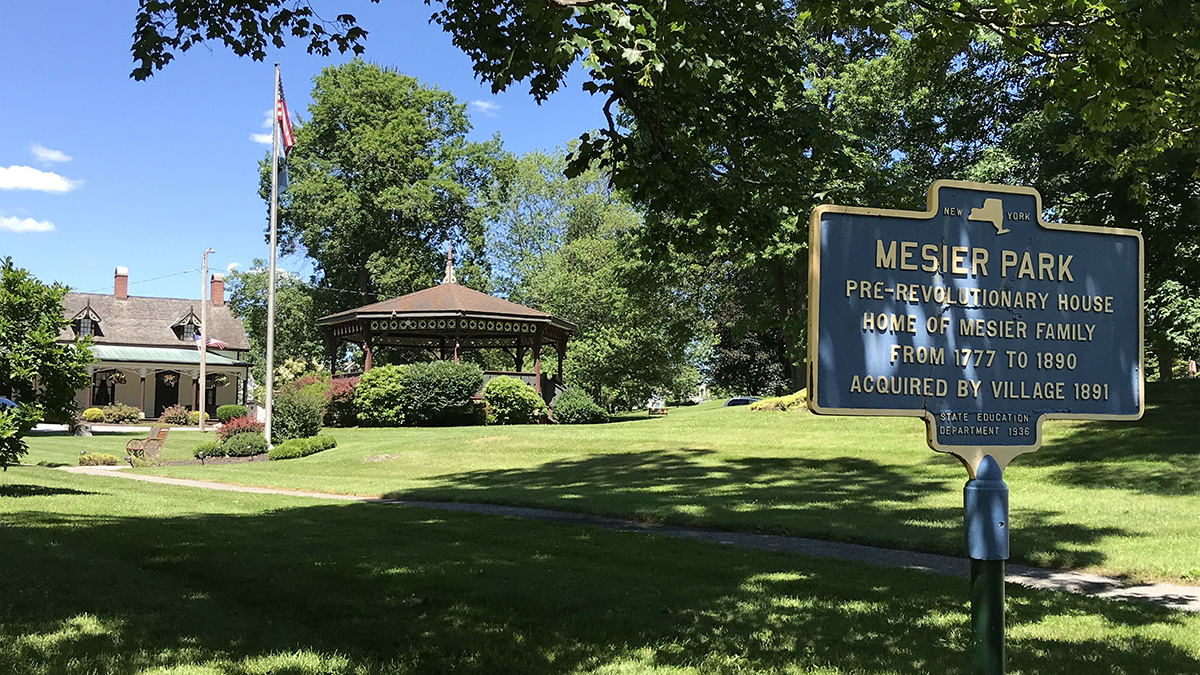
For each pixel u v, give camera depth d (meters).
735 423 29.88
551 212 67.19
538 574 8.80
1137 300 5.25
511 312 39.22
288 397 30.19
